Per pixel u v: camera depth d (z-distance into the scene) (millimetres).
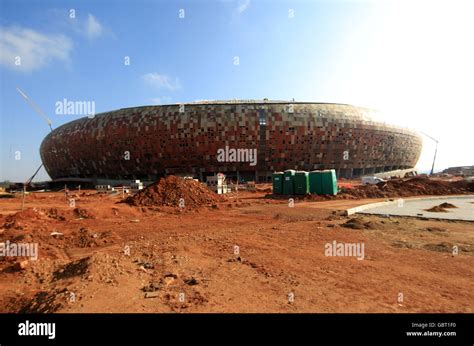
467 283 8859
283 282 8906
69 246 14102
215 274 9656
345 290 8273
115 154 100062
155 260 11062
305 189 41062
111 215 24406
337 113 99000
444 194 50375
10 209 29469
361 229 17891
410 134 119062
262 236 16125
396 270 10117
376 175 110375
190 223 21156
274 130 93938
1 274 9578
